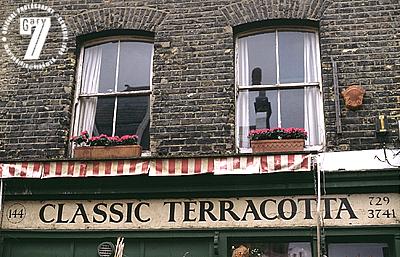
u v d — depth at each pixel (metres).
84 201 8.09
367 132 7.82
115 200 8.02
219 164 7.63
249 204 7.74
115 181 7.95
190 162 7.71
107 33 9.06
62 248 8.00
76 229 7.95
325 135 7.97
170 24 8.81
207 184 7.79
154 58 8.69
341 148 7.79
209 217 7.76
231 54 8.54
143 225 7.86
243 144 8.30
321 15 8.51
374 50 8.21
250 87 8.52
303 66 8.58
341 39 8.33
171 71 8.55
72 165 7.93
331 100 8.06
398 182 7.40
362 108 7.93
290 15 8.57
